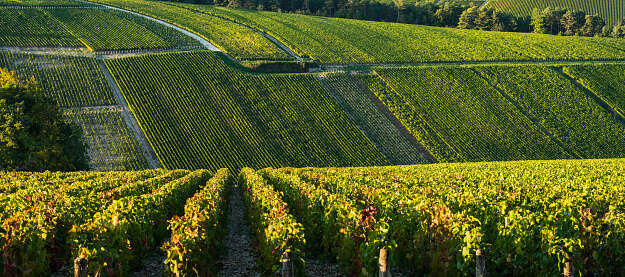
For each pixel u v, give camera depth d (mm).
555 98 74688
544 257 8266
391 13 134750
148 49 77625
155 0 120375
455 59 89250
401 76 76188
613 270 8953
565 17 123438
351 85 72125
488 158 59219
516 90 75812
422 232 9516
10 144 33438
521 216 9039
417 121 64938
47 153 35750
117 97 60125
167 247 8914
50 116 37000
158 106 59688
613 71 83500
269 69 75438
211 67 70438
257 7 129000
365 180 20500
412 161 55938
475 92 74000
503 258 8758
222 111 61156
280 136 57938
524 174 25172
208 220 10773
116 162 47344
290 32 97375
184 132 55750
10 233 8438
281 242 9164
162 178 22625
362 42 95938
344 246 9711
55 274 9484
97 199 13719
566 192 14617
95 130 52625
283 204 12109
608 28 121625
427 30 111188
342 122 62531
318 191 13555
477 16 125188
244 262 11336
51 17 85875
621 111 73250
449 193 13758
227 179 26016
